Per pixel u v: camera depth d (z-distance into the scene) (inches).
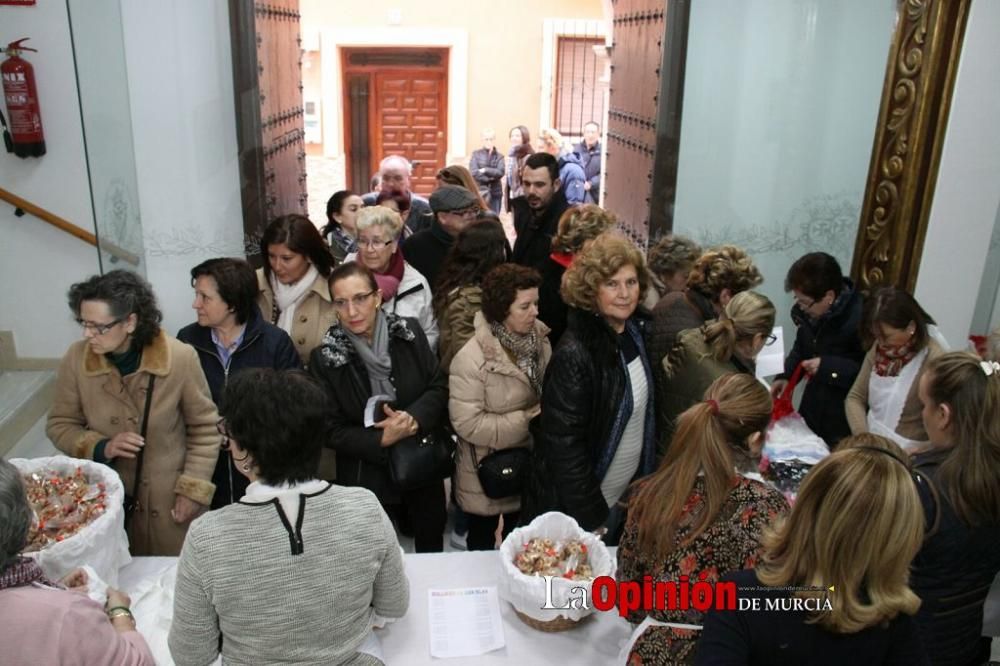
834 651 49.3
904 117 135.2
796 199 152.5
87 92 134.4
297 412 55.6
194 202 148.3
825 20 142.2
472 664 70.1
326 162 370.6
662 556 59.6
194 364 92.1
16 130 150.3
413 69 367.2
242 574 54.1
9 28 147.7
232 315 98.7
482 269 111.5
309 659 57.0
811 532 49.1
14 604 50.0
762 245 155.2
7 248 160.4
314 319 114.5
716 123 148.6
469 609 76.5
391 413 96.7
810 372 118.5
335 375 97.6
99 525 71.1
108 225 141.6
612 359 86.9
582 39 359.9
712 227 154.3
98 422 89.1
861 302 118.5
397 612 65.1
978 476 65.9
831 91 146.0
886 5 139.9
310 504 56.6
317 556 55.7
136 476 89.4
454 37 355.6
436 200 133.6
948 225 136.7
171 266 150.7
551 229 135.3
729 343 89.4
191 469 91.8
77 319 83.7
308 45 354.9
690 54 144.6
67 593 53.0
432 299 120.1
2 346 164.4
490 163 331.9
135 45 138.6
